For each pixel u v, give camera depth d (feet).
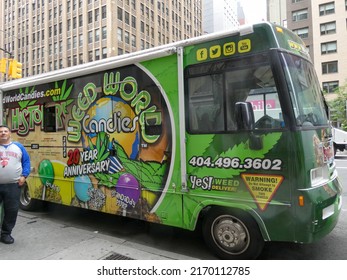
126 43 159.94
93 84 17.48
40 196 20.86
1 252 14.56
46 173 20.38
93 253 14.30
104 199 17.03
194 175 13.67
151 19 183.01
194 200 13.65
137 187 15.57
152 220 15.02
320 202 11.62
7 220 15.75
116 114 16.39
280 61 11.78
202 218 15.16
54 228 18.30
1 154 15.49
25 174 16.16
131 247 15.07
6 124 23.25
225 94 12.89
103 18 153.99
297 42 13.76
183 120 13.83
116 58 16.35
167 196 14.49
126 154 15.98
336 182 13.83
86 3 160.25
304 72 13.60
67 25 169.07
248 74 12.38
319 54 135.54
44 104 20.39
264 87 12.02
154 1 186.39
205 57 13.37
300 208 11.25
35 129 21.06
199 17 258.57
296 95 12.15
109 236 16.81
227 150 12.80
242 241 12.82
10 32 200.85
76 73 18.10
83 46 161.68
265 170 11.93
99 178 17.28
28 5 189.57
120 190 16.29
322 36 134.92
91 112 17.58
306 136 11.83
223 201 12.87
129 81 15.80
